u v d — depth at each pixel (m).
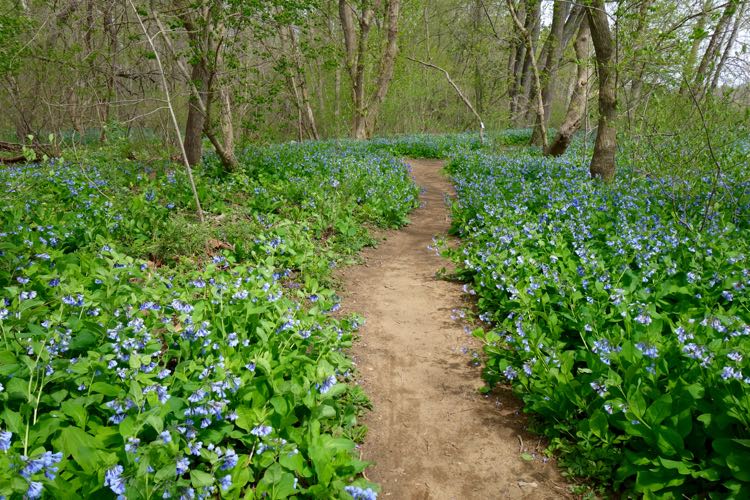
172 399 2.74
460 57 35.00
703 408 2.84
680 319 3.83
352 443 2.90
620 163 11.79
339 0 21.53
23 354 2.96
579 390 3.35
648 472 2.71
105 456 2.41
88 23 11.20
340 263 6.80
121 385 2.91
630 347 3.29
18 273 4.37
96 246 5.40
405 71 27.42
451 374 4.17
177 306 3.42
